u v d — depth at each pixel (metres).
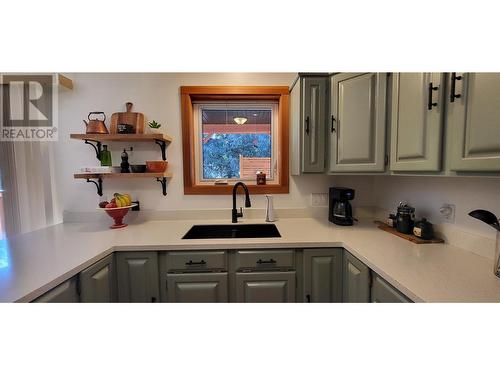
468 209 1.18
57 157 1.90
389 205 1.82
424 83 1.01
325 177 2.00
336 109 1.54
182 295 1.39
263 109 2.06
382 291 1.01
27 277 0.95
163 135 1.73
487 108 0.76
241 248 1.39
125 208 1.72
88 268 1.13
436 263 1.04
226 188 1.97
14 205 1.64
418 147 1.05
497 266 0.92
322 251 1.39
